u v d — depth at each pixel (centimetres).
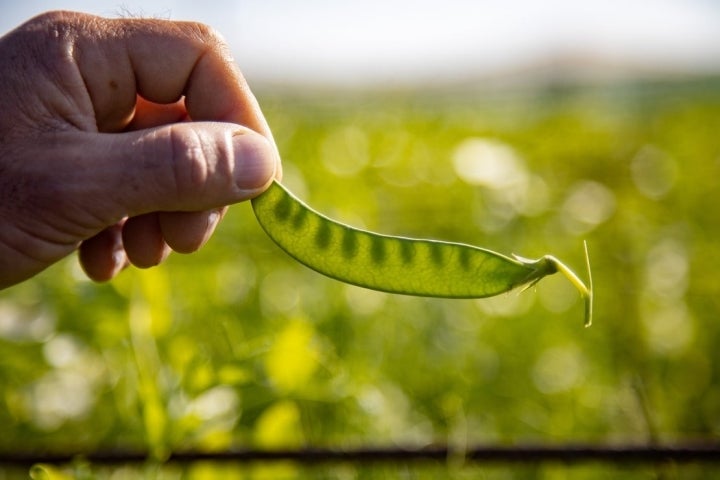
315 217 31
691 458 36
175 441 36
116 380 44
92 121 33
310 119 135
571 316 67
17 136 31
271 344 41
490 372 56
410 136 104
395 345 55
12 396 45
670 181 96
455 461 37
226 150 31
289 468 39
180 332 49
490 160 79
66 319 47
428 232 75
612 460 37
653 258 74
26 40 32
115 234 37
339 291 54
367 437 45
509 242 75
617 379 58
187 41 34
